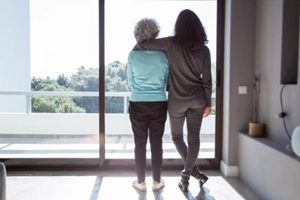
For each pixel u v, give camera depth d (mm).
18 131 4324
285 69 2535
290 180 2088
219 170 3320
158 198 2562
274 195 2328
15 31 3750
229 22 3068
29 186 2812
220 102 3297
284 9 2506
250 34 3062
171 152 3572
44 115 4324
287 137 2461
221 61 3258
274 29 2654
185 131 2994
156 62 2508
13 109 4074
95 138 4359
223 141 3289
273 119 2693
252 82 3094
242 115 3109
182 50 2451
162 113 2625
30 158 3316
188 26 2422
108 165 3320
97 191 2711
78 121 4355
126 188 2785
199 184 2844
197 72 2520
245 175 2934
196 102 2539
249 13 3049
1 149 3881
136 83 2590
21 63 3822
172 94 2562
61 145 4141
